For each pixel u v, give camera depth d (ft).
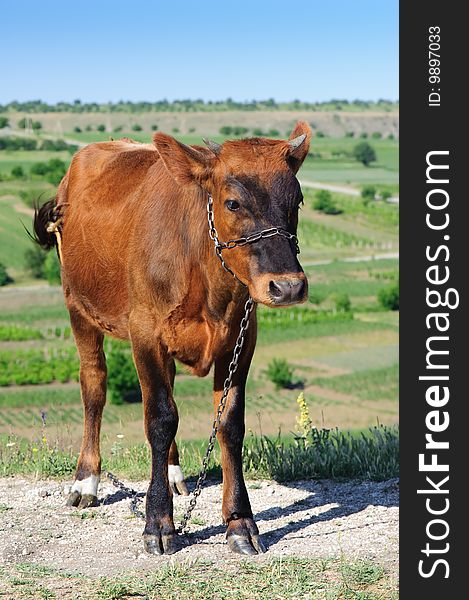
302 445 33.27
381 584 20.84
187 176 22.48
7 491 30.76
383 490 29.48
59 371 201.77
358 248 453.58
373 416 172.04
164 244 24.00
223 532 25.76
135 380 169.68
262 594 20.24
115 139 32.35
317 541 24.61
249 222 21.29
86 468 29.19
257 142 22.18
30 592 20.42
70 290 29.58
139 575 21.88
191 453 36.27
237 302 23.25
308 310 287.07
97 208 27.84
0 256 384.88
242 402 25.11
